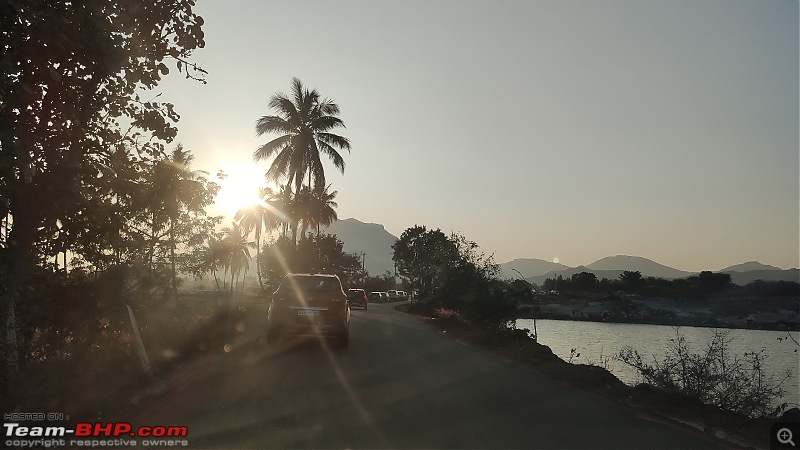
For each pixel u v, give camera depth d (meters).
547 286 81.00
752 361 11.31
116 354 10.20
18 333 8.77
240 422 7.62
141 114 9.27
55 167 8.69
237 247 40.12
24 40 7.22
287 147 40.84
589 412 8.84
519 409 8.83
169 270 14.55
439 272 30.05
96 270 10.28
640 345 23.89
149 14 8.41
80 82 8.42
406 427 7.54
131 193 10.09
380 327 23.58
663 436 7.57
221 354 13.79
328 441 6.85
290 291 15.46
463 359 14.23
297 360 13.05
